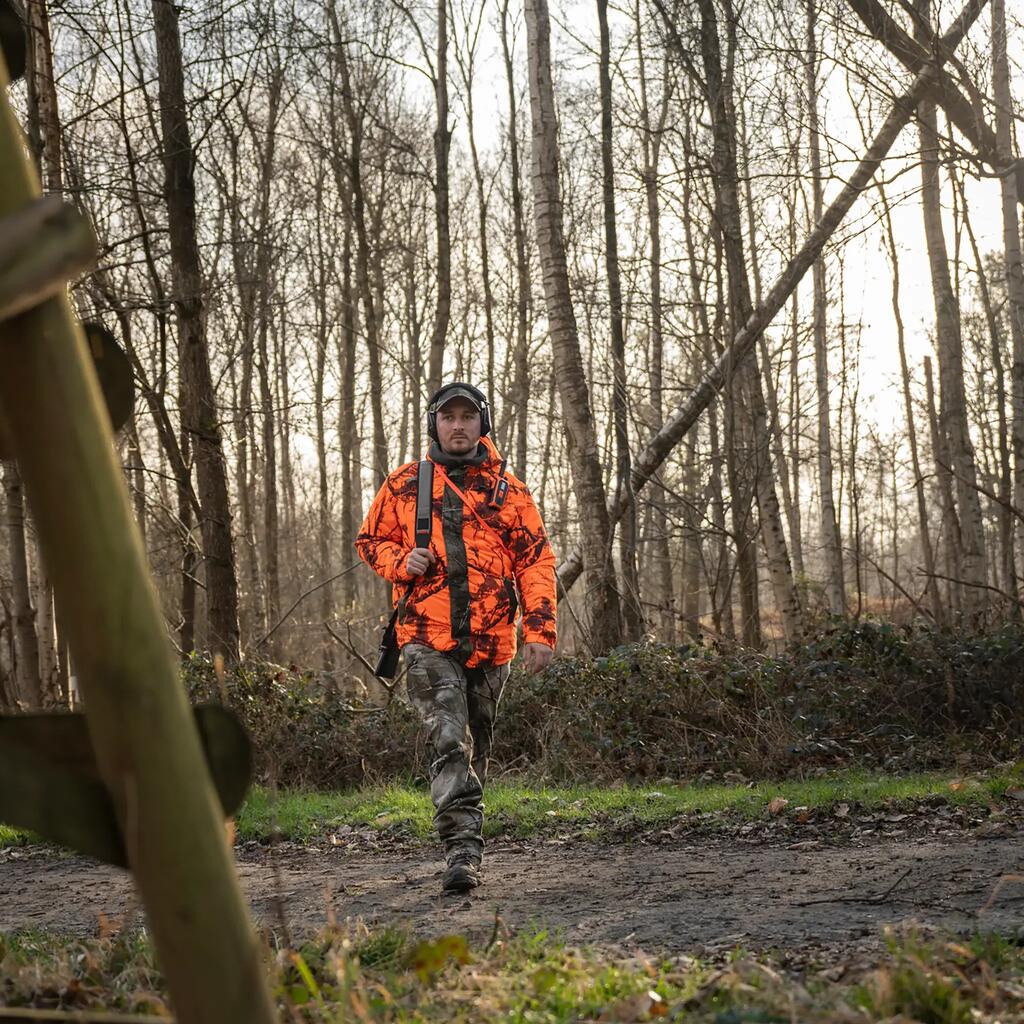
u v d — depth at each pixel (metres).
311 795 8.79
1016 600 11.31
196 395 12.27
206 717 1.11
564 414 12.90
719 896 4.20
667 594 25.16
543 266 12.92
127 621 0.87
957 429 16.39
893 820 6.20
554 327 12.88
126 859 0.99
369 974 2.54
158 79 12.26
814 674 9.95
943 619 12.15
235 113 18.92
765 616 15.73
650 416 22.47
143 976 2.62
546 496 36.19
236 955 0.91
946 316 16.45
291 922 3.93
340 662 22.98
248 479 28.22
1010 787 6.75
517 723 10.05
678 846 5.92
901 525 39.56
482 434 4.78
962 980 2.16
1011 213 14.77
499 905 4.15
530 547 4.70
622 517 14.12
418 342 30.17
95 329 1.31
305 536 38.34
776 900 4.03
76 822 0.99
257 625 22.00
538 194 12.90
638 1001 2.07
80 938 3.42
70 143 12.59
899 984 2.06
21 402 0.86
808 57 12.32
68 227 0.85
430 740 4.52
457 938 2.26
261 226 21.14
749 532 14.75
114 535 0.87
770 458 14.14
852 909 3.73
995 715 9.42
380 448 20.72
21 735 0.99
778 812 6.59
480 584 4.57
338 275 28.06
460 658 4.57
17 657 14.12
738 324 14.32
